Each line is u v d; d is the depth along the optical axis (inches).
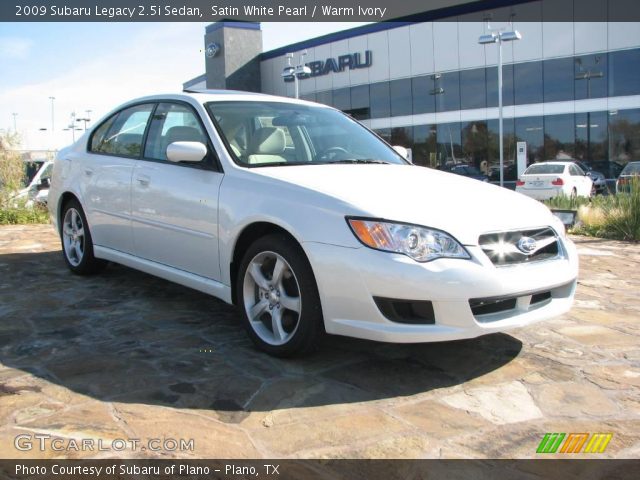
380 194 125.7
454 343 144.7
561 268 128.7
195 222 148.8
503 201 135.1
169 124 169.5
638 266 255.9
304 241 121.1
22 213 410.9
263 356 133.2
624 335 153.6
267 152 153.0
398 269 113.0
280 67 1390.3
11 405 105.8
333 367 127.6
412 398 113.6
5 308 167.9
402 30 1150.3
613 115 944.9
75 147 212.1
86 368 123.9
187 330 150.8
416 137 1159.0
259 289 135.5
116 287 193.9
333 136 173.5
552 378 124.7
